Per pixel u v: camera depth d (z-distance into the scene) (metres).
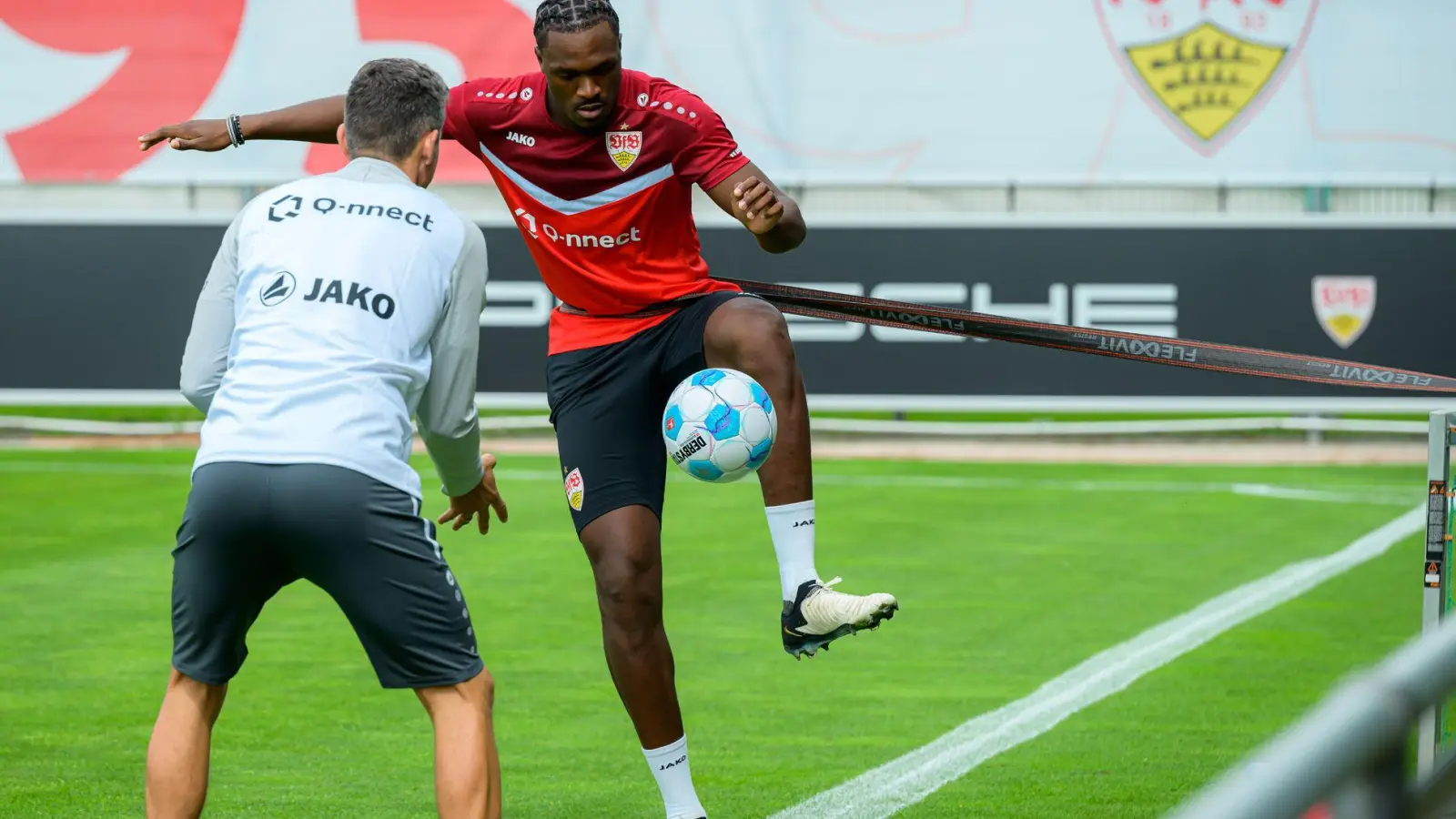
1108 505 22.27
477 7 28.47
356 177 7.08
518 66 28.52
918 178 28.16
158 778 6.61
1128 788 9.30
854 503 22.48
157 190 28.77
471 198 28.22
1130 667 12.72
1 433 30.50
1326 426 29.27
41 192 28.73
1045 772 9.70
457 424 7.11
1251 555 18.25
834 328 27.66
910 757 10.08
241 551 6.45
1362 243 27.19
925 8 27.92
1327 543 19.03
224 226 28.05
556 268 8.27
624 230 8.04
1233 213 27.83
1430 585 7.99
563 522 20.66
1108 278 27.56
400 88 7.23
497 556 18.30
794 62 28.12
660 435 8.18
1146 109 27.84
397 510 6.47
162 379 28.06
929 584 16.53
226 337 7.01
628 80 7.91
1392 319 27.20
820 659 13.15
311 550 6.39
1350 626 14.32
